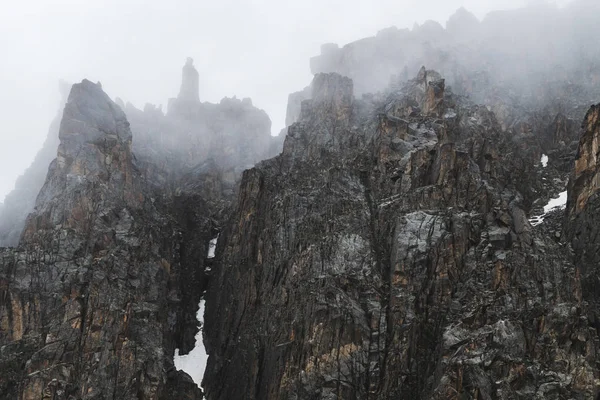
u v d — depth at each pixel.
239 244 114.00
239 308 106.94
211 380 104.44
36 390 89.19
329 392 85.56
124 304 98.38
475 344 77.38
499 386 73.62
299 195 106.81
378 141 108.94
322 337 88.12
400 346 86.19
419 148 104.44
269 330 97.00
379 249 96.50
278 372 90.38
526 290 82.75
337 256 95.62
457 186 97.00
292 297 95.06
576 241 93.50
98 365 92.75
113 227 110.75
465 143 108.00
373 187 104.69
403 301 88.50
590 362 76.81
